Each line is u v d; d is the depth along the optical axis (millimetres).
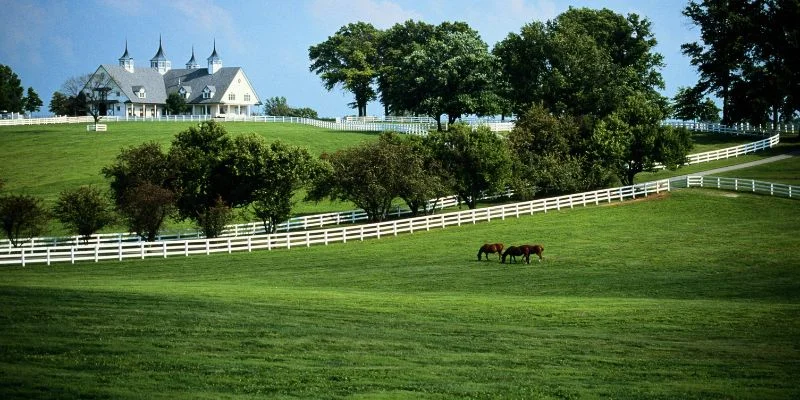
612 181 76250
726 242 53406
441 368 22281
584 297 37406
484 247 49562
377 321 28875
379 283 42094
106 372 20469
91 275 44688
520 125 81438
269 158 62438
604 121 79938
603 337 27094
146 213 56844
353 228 59094
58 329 25016
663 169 89938
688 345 26031
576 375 22031
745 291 39125
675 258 48812
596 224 61906
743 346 25984
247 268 47656
